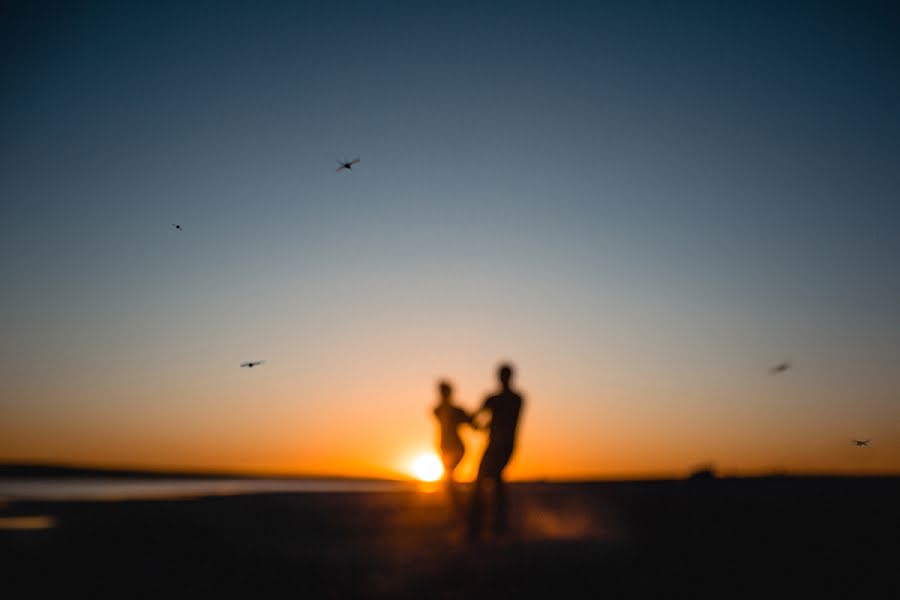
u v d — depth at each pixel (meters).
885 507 16.33
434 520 13.81
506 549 10.16
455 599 7.21
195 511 13.34
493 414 11.67
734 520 13.92
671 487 24.98
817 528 12.82
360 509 15.26
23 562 7.95
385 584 7.70
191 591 7.09
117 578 7.47
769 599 7.40
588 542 10.88
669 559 9.53
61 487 20.36
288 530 11.23
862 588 7.94
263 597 7.01
